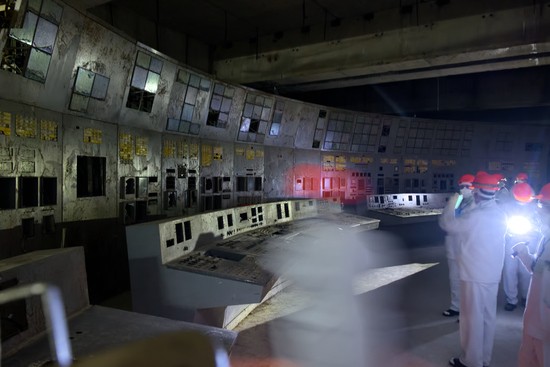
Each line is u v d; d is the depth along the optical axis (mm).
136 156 4391
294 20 6336
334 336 3229
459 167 9000
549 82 8281
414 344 3109
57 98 3383
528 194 3318
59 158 3463
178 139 5047
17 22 2562
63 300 1778
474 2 5301
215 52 7477
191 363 669
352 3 5715
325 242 4363
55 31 3135
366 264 5680
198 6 5871
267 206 4594
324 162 7516
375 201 7125
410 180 8531
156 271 2713
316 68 6453
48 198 3395
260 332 3283
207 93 5273
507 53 5355
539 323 2066
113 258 4129
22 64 2971
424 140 8547
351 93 9914
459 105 9039
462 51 5367
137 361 609
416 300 4148
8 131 2934
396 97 9539
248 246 3395
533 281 2141
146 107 4445
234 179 6055
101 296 3990
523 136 9133
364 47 6047
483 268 2625
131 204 4309
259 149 6461
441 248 6957
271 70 6887
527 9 5004
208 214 3443
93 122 3832
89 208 3807
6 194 2982
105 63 3760
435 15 5543
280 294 4297
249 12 6055
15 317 1499
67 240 3564
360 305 3977
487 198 2697
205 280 2623
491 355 2949
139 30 6156
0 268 1512
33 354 1464
